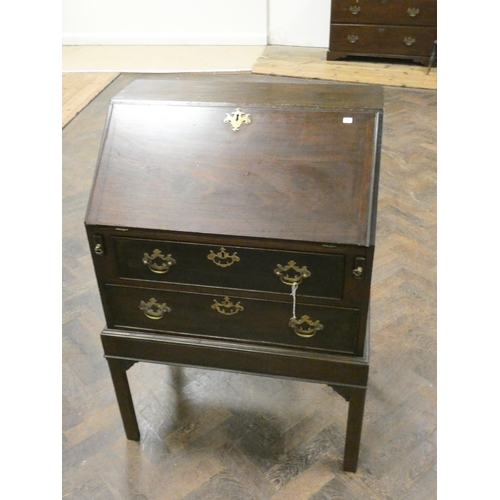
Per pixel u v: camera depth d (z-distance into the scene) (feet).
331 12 14.90
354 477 5.50
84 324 7.47
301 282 4.36
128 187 4.46
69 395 6.47
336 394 6.40
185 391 6.48
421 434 5.89
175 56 16.90
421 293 7.73
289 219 4.16
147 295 4.82
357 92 4.86
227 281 4.53
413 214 9.34
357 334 4.58
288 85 5.12
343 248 4.07
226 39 17.48
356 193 4.15
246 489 5.44
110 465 5.71
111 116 4.74
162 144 4.56
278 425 6.06
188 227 4.27
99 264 4.70
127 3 17.26
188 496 5.40
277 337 4.82
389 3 14.38
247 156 4.40
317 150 4.32
